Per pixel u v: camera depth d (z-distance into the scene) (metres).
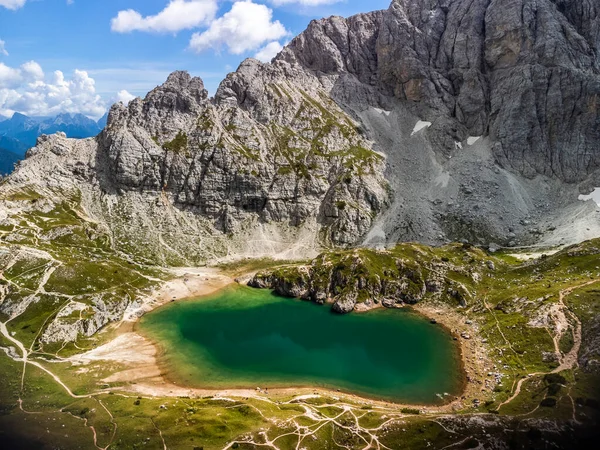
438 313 146.62
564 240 192.12
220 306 158.62
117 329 139.00
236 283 180.75
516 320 125.25
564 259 155.88
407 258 172.50
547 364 103.38
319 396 99.50
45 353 120.06
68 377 108.56
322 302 160.12
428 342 127.69
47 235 183.00
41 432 85.25
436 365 114.44
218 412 90.00
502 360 110.94
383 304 155.50
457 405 95.56
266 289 175.38
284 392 103.06
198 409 91.69
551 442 76.62
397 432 83.00
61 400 97.44
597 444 75.62
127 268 176.75
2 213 188.62
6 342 123.38
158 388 105.38
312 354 122.38
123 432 84.62
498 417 84.75
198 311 154.00
